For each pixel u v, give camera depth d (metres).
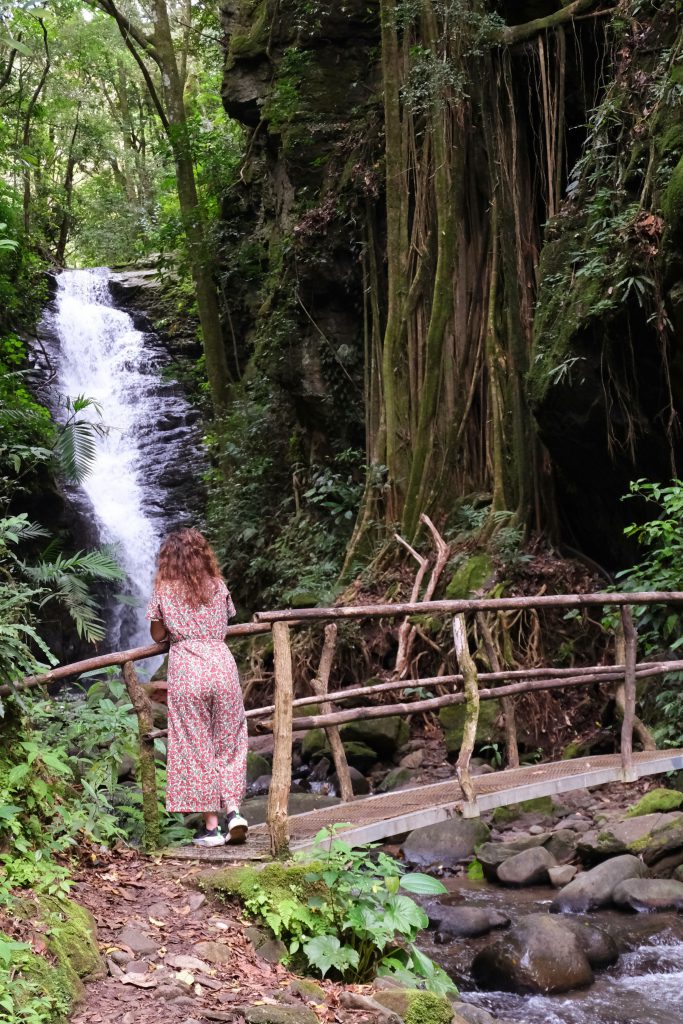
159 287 23.08
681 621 8.32
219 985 3.56
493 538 10.41
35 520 16.06
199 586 4.88
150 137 31.59
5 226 4.65
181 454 19.33
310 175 13.83
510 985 4.98
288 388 14.11
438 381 11.27
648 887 5.99
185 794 4.70
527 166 11.14
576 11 10.38
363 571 11.44
